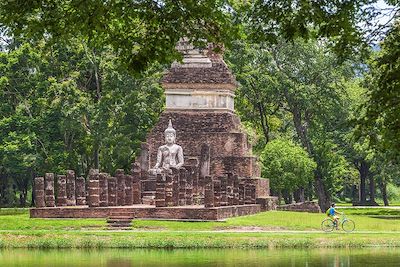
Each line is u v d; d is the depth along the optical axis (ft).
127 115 284.41
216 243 167.73
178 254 154.81
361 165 407.23
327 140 334.44
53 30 83.25
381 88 81.35
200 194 243.60
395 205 446.19
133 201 229.25
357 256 149.59
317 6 82.69
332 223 191.21
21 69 302.04
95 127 286.87
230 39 87.30
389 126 82.17
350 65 319.47
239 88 310.24
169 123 247.09
